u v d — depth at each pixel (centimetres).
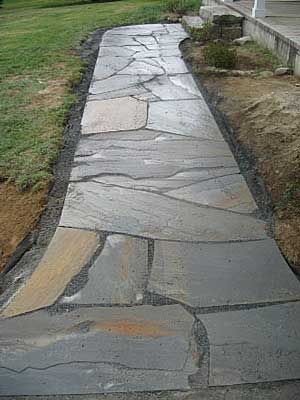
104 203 323
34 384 195
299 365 199
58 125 449
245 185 342
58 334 219
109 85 578
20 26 1043
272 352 206
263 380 193
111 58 702
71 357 207
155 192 336
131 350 209
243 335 215
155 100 521
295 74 562
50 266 263
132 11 1123
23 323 226
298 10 812
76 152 402
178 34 851
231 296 239
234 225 296
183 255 269
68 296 242
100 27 949
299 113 441
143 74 617
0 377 199
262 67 604
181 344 211
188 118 469
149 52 728
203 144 411
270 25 660
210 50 636
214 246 276
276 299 236
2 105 502
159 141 419
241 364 200
